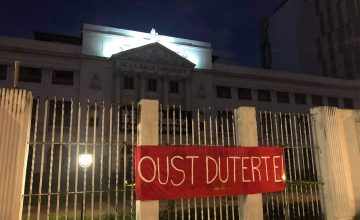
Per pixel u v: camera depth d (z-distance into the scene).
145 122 6.87
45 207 14.73
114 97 31.95
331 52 51.28
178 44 36.59
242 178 7.60
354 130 9.27
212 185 7.25
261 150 7.97
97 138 28.80
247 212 7.53
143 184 6.59
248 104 38.41
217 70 37.22
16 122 5.87
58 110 29.83
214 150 7.44
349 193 8.61
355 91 45.41
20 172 5.77
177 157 7.02
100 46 33.09
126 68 32.84
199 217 9.43
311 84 42.47
